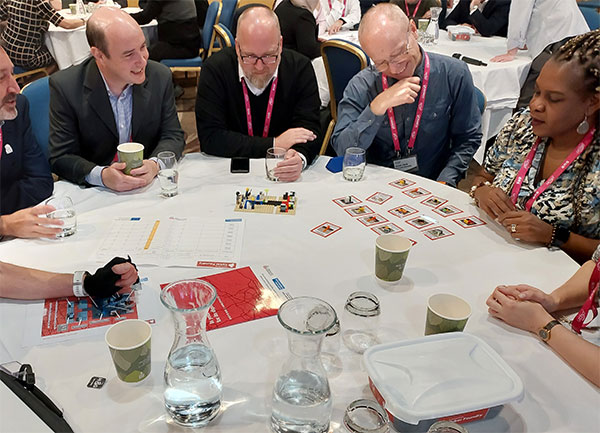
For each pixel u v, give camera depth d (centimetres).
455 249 143
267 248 141
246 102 221
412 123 219
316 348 79
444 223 157
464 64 218
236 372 98
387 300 120
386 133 221
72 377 95
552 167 155
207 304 82
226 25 485
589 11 390
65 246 140
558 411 91
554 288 126
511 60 337
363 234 150
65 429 82
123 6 543
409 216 161
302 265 133
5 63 144
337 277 128
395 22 192
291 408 81
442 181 221
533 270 134
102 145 210
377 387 86
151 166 182
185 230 149
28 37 408
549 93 141
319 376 81
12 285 115
